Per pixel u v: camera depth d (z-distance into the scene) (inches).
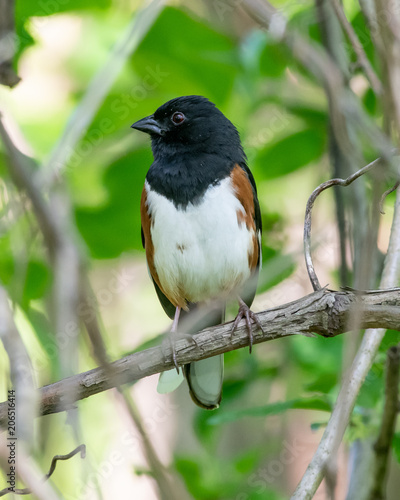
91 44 517.0
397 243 291.4
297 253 423.5
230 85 481.1
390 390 291.6
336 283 457.4
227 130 400.5
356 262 317.1
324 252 474.6
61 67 515.2
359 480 336.8
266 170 487.2
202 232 378.0
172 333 300.0
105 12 505.0
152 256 398.9
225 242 378.3
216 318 415.2
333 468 214.5
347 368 203.8
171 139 396.8
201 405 379.2
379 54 183.0
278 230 492.4
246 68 432.5
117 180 486.3
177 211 380.8
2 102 400.2
